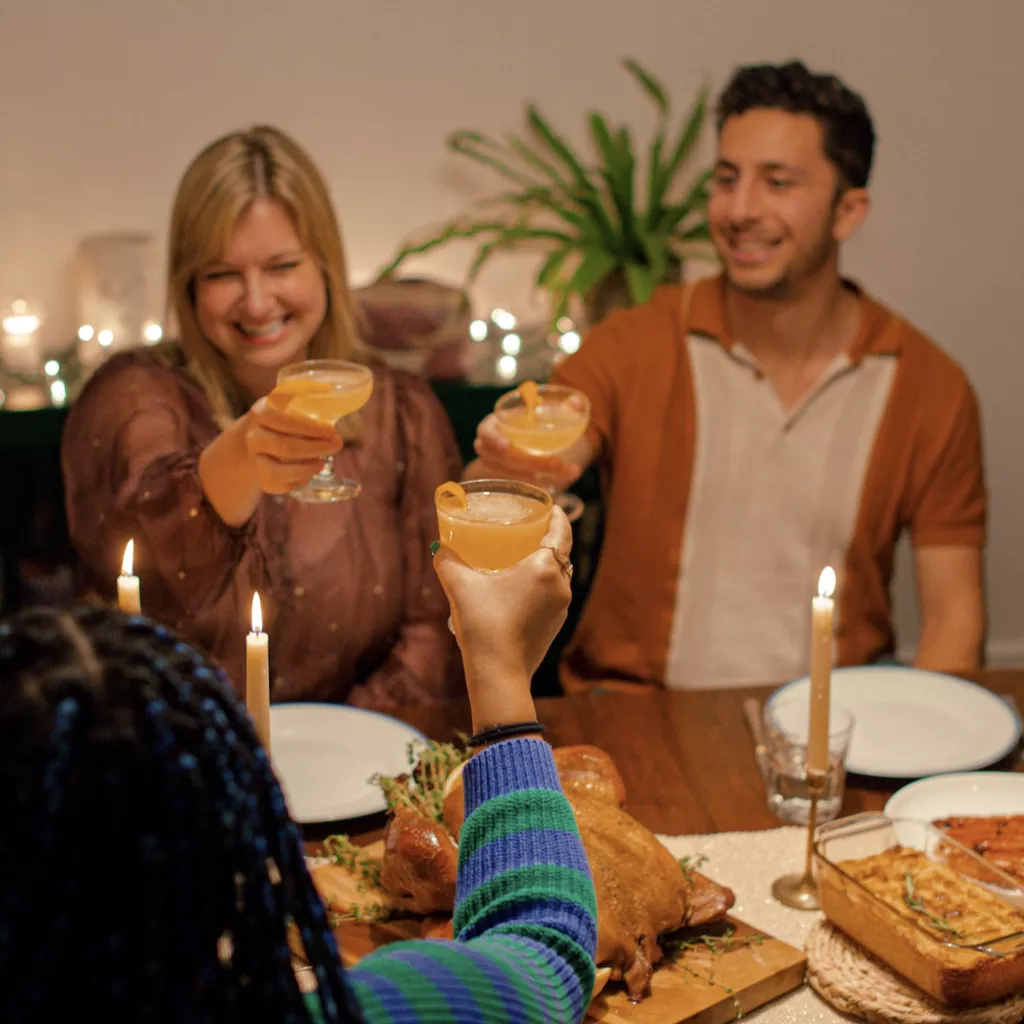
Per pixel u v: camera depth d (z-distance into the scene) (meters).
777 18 3.24
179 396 2.17
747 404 2.52
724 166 2.42
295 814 1.52
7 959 0.57
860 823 1.35
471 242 3.28
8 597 2.66
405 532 2.27
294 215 2.10
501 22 3.16
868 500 2.51
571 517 2.07
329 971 0.66
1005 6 3.27
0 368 2.89
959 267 3.43
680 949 1.27
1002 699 1.81
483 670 0.90
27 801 0.55
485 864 0.84
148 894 0.58
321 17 3.08
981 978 1.18
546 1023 0.76
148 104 3.04
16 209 3.03
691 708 1.86
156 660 0.60
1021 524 3.59
